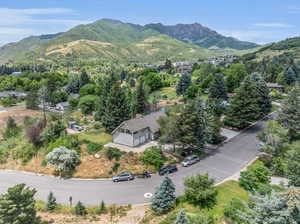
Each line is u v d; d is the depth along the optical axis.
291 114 43.59
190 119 36.69
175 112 42.91
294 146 30.91
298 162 26.70
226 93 68.69
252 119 50.19
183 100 73.56
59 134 42.09
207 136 41.00
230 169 34.56
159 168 35.50
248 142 44.59
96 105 59.66
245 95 49.62
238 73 85.06
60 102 76.44
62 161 35.16
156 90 94.31
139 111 59.56
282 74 89.31
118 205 27.28
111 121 45.50
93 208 26.56
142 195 29.33
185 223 19.62
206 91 78.81
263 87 57.75
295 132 44.22
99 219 25.02
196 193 25.73
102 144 41.22
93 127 50.31
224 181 30.91
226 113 52.12
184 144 38.59
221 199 26.88
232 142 44.88
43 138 41.34
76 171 35.38
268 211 15.09
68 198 29.17
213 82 68.88
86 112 62.47
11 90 104.31
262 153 38.84
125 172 34.44
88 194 29.97
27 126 46.22
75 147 38.62
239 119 49.53
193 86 74.94
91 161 36.50
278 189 26.36
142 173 34.22
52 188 31.81
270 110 60.66
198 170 34.56
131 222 24.22
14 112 65.81
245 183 29.56
